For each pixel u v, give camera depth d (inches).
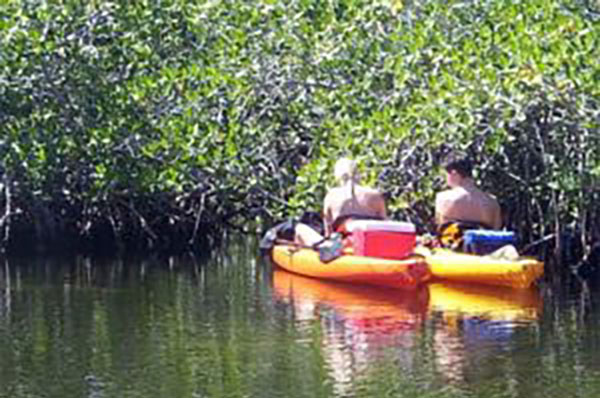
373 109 752.3
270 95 776.9
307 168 740.7
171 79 770.2
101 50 769.6
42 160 751.1
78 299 662.5
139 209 813.9
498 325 605.9
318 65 773.3
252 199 791.1
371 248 692.1
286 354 556.1
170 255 792.3
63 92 761.0
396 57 747.4
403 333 589.3
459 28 760.3
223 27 794.2
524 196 751.7
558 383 513.0
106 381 520.7
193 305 648.4
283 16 790.5
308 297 666.8
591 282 711.7
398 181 740.0
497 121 713.6
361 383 515.2
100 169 759.1
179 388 511.5
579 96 703.7
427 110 720.3
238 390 507.2
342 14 794.8
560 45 703.7
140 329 599.8
